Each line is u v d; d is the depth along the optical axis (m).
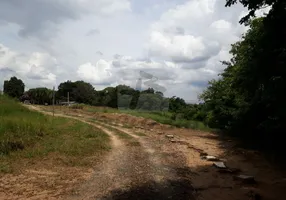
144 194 8.45
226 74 23.38
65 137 16.73
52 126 20.02
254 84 10.78
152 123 28.94
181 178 10.20
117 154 13.71
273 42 8.38
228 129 21.81
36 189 8.63
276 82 8.12
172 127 27.73
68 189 8.70
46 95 70.75
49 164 11.27
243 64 13.77
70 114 36.34
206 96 24.69
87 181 9.51
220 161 13.08
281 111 8.73
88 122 27.89
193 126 28.81
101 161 12.16
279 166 12.33
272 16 8.23
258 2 8.14
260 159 13.67
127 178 9.97
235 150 15.86
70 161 11.77
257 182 9.94
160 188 9.05
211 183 9.75
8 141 13.20
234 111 19.52
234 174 10.98
